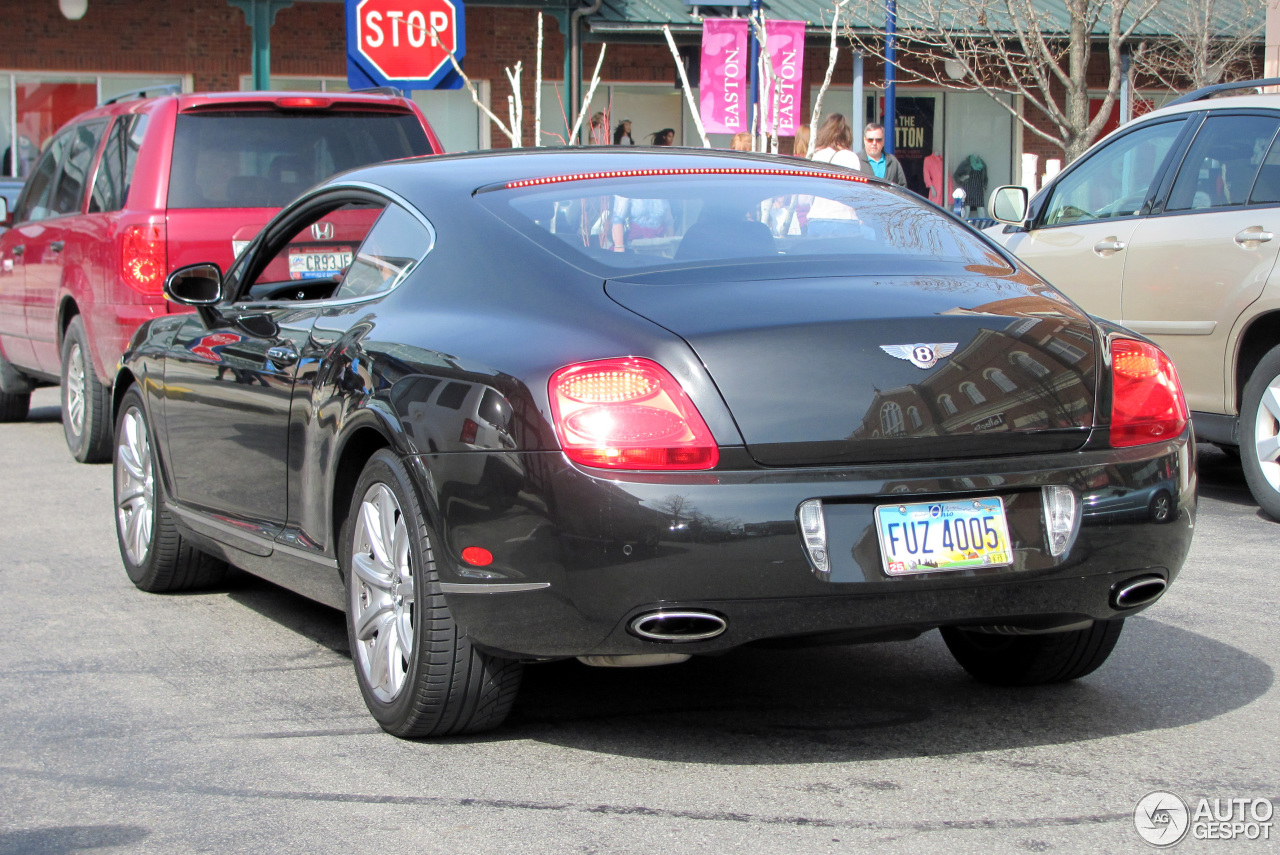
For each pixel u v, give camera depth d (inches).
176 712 163.6
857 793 136.0
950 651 187.5
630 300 140.9
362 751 149.3
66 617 209.3
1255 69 799.7
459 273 155.6
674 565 129.9
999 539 136.7
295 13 863.7
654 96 910.4
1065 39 751.1
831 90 957.8
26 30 832.9
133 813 133.2
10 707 165.9
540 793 136.7
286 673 179.3
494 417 137.8
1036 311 146.9
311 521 171.8
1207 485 320.5
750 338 134.6
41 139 843.4
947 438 136.6
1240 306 273.7
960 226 172.6
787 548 130.7
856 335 136.6
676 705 164.7
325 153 328.5
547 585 134.0
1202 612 206.4
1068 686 171.5
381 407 150.8
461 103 894.4
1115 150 317.7
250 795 137.2
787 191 169.9
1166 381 149.9
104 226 326.6
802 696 168.2
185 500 211.0
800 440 133.0
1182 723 156.7
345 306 172.6
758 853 121.9
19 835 128.4
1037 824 127.9
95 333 330.3
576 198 162.1
